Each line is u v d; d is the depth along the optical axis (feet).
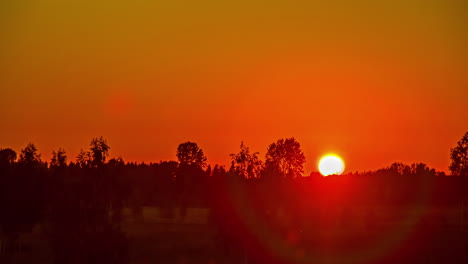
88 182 641.81
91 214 628.69
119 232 627.05
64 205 626.23
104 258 600.80
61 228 613.11
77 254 597.11
